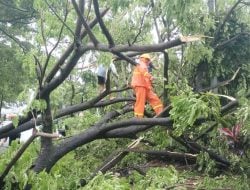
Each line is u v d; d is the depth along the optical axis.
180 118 4.43
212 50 8.84
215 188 6.54
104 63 4.65
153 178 5.23
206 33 9.29
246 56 9.71
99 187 3.96
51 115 4.73
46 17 4.67
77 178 4.89
